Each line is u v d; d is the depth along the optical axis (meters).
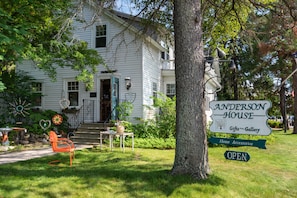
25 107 13.67
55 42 9.28
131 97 12.98
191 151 4.95
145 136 11.64
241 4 7.51
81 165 6.64
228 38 11.39
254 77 25.45
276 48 11.84
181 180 4.71
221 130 5.27
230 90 26.56
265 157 8.22
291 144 11.90
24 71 14.91
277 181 5.48
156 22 8.21
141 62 12.88
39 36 9.52
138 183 4.67
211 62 6.90
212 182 4.72
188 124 4.97
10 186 4.38
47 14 8.22
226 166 6.46
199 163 4.93
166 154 8.52
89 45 13.78
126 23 12.55
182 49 5.11
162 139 11.20
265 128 4.84
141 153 8.59
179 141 5.04
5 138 9.86
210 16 9.19
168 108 12.39
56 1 7.61
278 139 13.73
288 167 6.91
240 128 5.08
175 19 5.30
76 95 14.11
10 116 13.67
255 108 4.96
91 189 4.39
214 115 5.37
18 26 5.74
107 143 10.88
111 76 12.73
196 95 5.01
